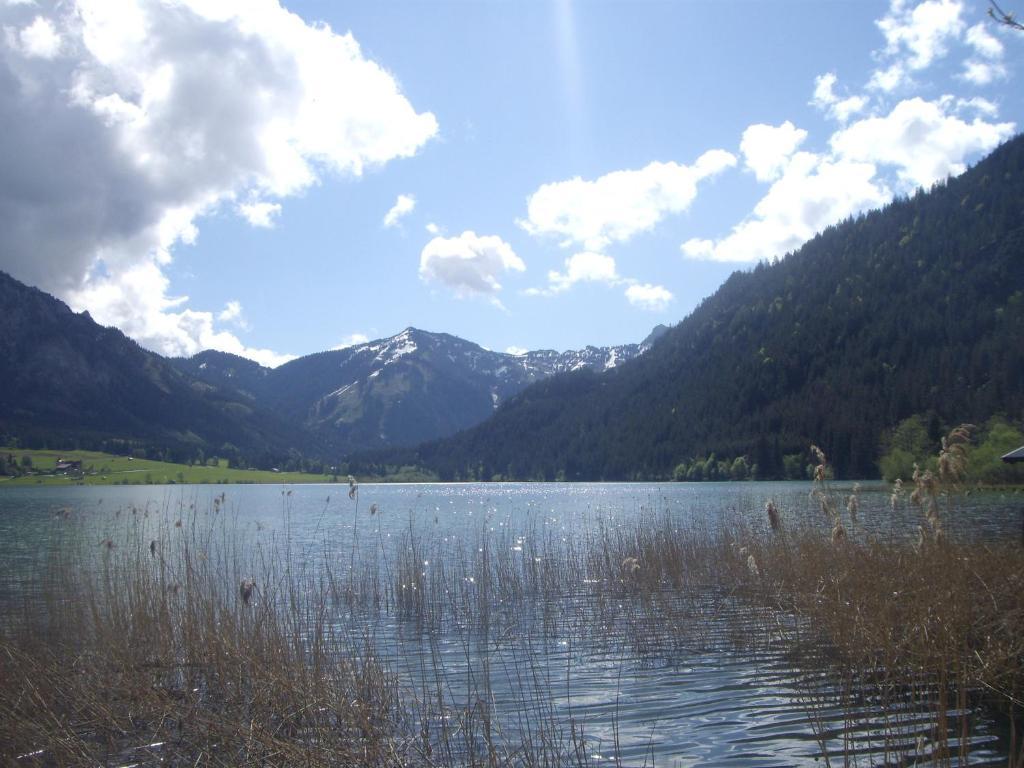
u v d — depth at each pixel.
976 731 8.45
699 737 8.77
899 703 9.45
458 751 8.22
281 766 7.70
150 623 12.08
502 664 12.49
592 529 36.50
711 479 123.06
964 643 9.69
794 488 83.94
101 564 18.42
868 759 7.85
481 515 54.31
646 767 7.92
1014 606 10.45
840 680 10.62
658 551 21.36
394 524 44.91
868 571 13.45
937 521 12.36
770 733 8.83
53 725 8.54
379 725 8.60
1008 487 27.00
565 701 10.32
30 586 16.78
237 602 12.83
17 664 10.00
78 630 12.22
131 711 8.98
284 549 29.03
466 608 17.09
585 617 16.20
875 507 38.66
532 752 8.11
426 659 12.89
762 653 12.56
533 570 20.94
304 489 121.06
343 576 21.69
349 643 13.66
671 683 11.11
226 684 9.85
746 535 21.77
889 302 149.62
